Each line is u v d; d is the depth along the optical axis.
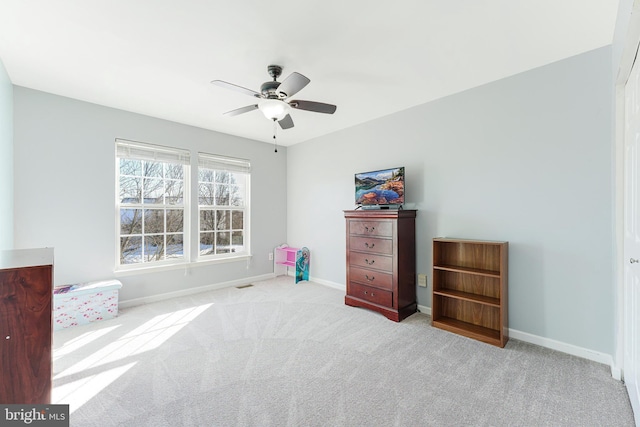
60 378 1.96
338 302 3.61
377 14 1.76
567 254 2.30
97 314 2.98
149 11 1.74
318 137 4.57
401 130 3.44
